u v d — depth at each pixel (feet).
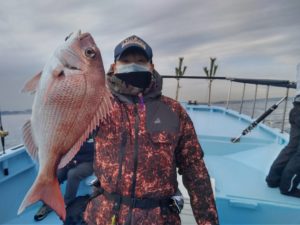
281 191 10.23
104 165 4.77
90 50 3.97
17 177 11.39
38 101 3.96
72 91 3.94
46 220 10.20
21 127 4.04
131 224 4.54
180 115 5.24
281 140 15.15
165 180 4.75
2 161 10.52
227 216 9.40
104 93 4.12
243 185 11.23
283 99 14.23
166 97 5.39
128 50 4.98
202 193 5.16
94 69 4.02
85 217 5.07
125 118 4.83
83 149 10.19
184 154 5.25
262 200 9.54
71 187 9.63
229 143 16.01
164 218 4.70
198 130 19.13
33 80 4.11
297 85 10.64
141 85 5.01
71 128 4.01
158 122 4.86
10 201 10.80
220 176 12.42
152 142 4.73
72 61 3.92
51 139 4.00
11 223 10.23
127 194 4.63
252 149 15.71
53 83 3.93
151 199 4.65
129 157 4.67
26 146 4.08
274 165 10.93
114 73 5.14
